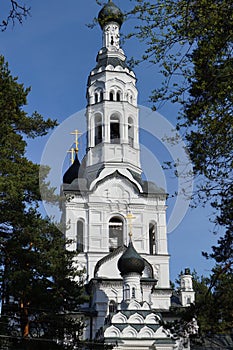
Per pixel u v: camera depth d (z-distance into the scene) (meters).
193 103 16.50
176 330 22.75
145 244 59.06
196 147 16.95
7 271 31.31
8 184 29.25
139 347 47.38
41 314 32.81
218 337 25.64
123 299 52.56
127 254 53.53
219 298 20.97
